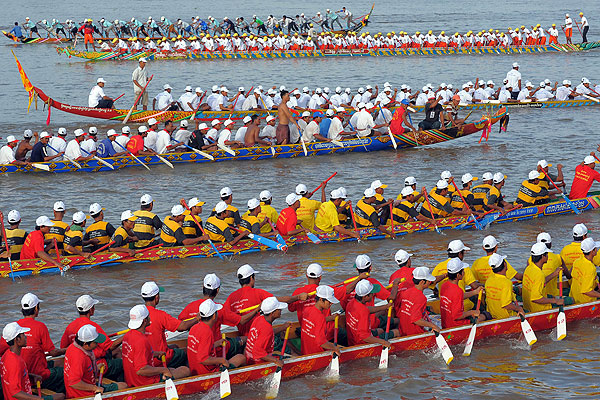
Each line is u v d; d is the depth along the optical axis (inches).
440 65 5649.6
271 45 6240.2
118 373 1131.3
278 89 4503.0
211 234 1713.8
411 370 1205.1
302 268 1660.9
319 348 1181.1
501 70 5334.6
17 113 3737.7
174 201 2222.0
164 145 2674.7
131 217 1659.7
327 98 3710.6
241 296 1215.6
